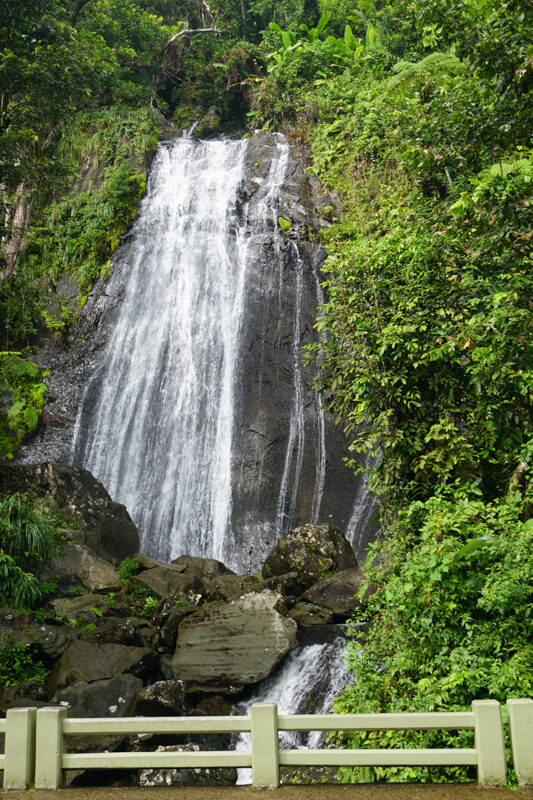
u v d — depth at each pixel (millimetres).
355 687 6207
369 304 9281
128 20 25578
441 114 8984
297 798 3846
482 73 8578
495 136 8750
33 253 20844
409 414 8797
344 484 16453
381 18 25094
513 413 8273
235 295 19609
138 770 6883
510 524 6043
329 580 10250
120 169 21875
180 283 20250
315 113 22953
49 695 8320
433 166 9469
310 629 9383
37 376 18656
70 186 22391
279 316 18984
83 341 19594
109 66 15500
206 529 16688
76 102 25000
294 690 8734
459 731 5133
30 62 14055
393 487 8672
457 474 8281
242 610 9461
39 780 4129
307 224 20203
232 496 16859
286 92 23859
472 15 8523
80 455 17734
